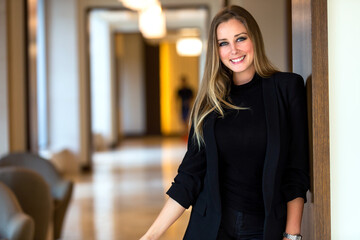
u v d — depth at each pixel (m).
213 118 1.96
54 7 9.96
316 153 1.83
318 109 1.83
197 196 2.04
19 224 3.06
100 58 14.43
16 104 6.58
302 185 1.87
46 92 10.00
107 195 7.33
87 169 10.18
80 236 5.02
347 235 1.86
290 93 1.91
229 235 1.93
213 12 10.31
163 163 11.09
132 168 10.38
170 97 20.44
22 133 6.79
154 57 20.20
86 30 10.21
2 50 6.29
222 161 1.97
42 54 9.86
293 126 1.90
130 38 19.89
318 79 1.83
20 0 6.72
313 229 1.88
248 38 2.00
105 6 10.16
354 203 1.86
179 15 12.86
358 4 1.84
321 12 1.83
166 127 20.58
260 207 1.91
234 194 1.93
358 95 1.85
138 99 20.09
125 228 5.33
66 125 10.09
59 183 4.92
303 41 2.00
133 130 20.11
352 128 1.85
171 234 5.03
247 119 1.93
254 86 2.00
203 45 13.23
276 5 4.32
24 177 3.95
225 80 2.05
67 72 10.03
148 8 10.20
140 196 7.21
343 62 1.85
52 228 4.84
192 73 20.42
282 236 1.89
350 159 1.85
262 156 1.90
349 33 1.84
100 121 14.65
